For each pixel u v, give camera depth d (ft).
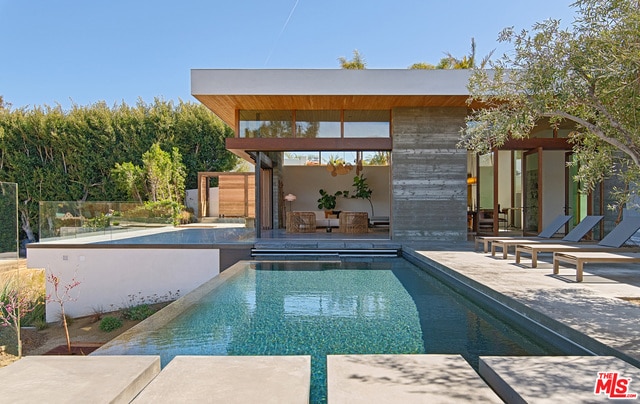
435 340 13.50
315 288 21.59
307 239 36.47
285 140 35.73
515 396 7.54
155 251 32.14
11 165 68.23
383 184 59.06
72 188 70.28
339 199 59.31
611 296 14.85
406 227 36.01
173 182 71.36
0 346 22.29
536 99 15.60
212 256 32.04
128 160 72.59
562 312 12.69
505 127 16.99
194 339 13.67
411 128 35.96
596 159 17.28
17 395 7.68
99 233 41.06
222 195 68.80
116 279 32.37
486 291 16.92
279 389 7.99
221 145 76.69
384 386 8.12
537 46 15.44
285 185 58.85
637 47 13.34
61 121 69.77
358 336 13.94
